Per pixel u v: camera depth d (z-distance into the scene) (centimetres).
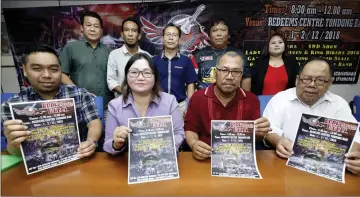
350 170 96
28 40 244
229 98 133
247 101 134
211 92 134
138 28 214
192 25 244
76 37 245
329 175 94
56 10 239
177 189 86
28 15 239
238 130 105
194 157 111
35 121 94
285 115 137
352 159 95
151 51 249
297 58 248
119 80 212
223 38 212
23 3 236
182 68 205
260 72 216
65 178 92
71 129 102
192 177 93
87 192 83
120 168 100
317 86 122
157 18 243
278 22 241
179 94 206
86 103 128
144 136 97
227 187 87
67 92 125
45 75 108
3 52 242
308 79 122
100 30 211
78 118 125
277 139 119
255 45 247
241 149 104
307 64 125
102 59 214
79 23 242
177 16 242
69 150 101
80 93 128
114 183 89
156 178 91
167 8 240
